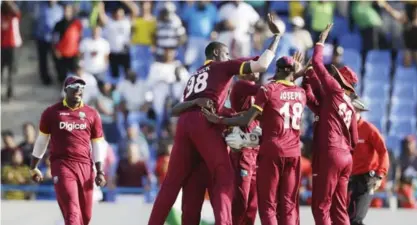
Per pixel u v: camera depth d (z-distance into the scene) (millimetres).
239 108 36531
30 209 48375
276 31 34469
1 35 74312
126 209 48031
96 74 70562
